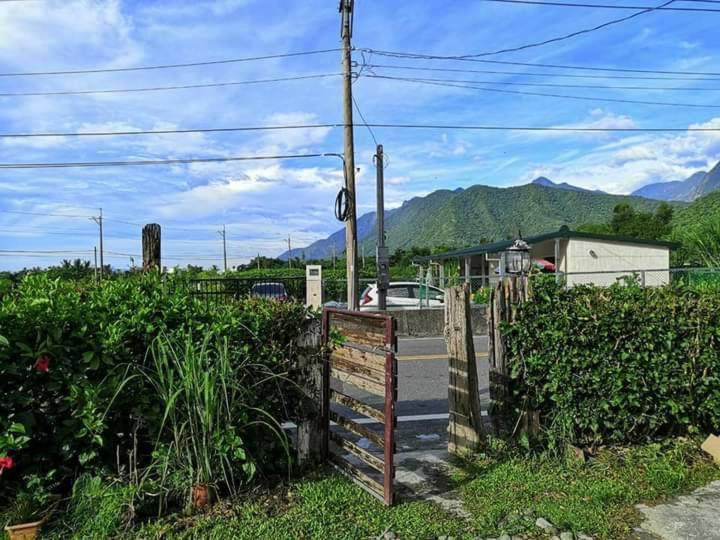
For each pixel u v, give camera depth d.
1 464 2.86
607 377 4.14
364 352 3.56
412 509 3.32
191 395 3.23
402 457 4.32
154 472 3.33
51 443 3.19
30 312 3.08
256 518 3.15
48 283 3.68
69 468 3.25
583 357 4.12
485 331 13.73
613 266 20.70
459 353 4.37
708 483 3.70
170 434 3.34
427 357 9.93
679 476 3.70
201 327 3.43
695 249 23.55
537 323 4.19
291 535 2.97
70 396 3.11
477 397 4.37
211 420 3.20
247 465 3.33
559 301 4.25
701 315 4.29
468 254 25.31
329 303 15.27
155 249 8.57
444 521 3.18
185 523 3.08
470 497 3.52
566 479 3.76
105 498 3.05
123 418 3.34
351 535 3.00
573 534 3.01
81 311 3.24
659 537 3.00
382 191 14.24
